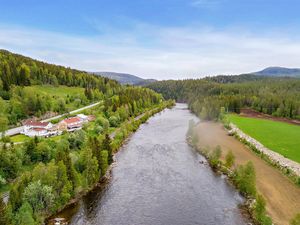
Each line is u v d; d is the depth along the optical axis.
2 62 187.00
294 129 127.19
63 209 56.22
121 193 64.44
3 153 66.44
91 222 52.06
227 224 51.94
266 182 69.00
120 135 108.81
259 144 100.00
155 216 54.69
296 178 68.38
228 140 111.19
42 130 103.94
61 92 198.88
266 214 54.12
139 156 92.12
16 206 48.81
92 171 66.19
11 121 119.06
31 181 54.09
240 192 65.25
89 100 195.88
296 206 57.47
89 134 106.44
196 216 54.78
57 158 60.78
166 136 120.75
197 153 96.06
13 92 149.38
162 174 76.50
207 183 70.50
